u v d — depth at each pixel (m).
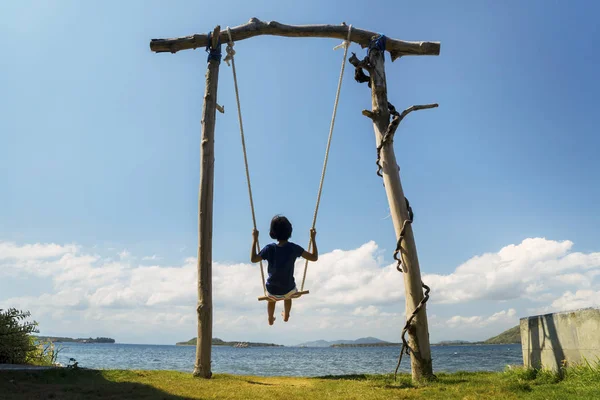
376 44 9.87
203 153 9.62
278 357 73.31
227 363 46.38
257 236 6.82
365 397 5.93
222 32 9.91
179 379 7.99
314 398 5.84
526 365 8.79
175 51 10.30
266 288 6.45
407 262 8.62
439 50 10.45
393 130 9.17
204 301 8.95
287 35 10.11
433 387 6.98
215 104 9.97
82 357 56.22
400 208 8.94
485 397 5.82
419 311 8.34
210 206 9.41
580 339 6.84
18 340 10.26
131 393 5.89
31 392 5.73
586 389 5.63
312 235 6.89
